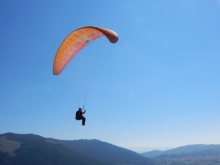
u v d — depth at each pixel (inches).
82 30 644.7
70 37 665.0
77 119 645.9
